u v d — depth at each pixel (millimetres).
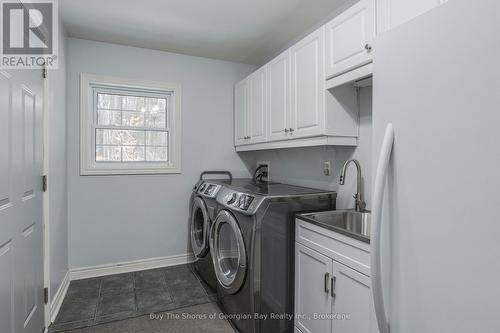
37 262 1808
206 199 2609
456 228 703
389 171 882
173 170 3172
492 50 630
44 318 1930
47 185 1953
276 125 2424
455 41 704
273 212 1788
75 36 2727
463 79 686
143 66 3033
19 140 1521
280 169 2967
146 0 2115
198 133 3305
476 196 662
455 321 706
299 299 1802
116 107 3020
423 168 782
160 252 3143
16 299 1476
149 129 3148
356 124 1970
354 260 1359
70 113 2744
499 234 620
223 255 2217
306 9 2244
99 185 2881
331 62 1787
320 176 2383
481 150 651
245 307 1815
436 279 749
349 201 2064
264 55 3254
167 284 2682
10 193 1404
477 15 659
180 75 3203
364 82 1796
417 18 801
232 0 2117
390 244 878
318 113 1909
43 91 1916
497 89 622
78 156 2783
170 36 2742
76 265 2795
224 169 3439
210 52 3164
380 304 882
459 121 695
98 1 2125
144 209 3068
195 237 2908
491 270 635
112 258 2939
